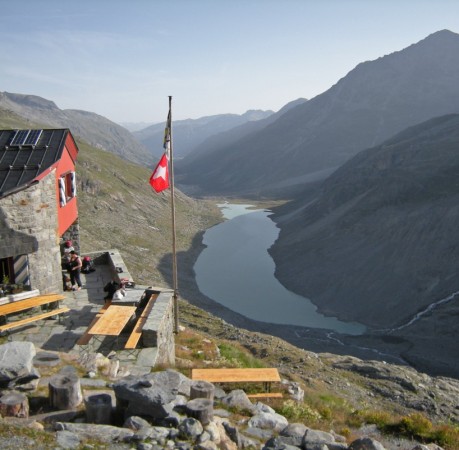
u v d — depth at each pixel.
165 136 20.25
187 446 8.82
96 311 18.36
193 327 43.56
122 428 9.13
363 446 10.23
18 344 11.03
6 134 21.25
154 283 77.00
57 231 19.59
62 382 10.27
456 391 35.06
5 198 17.33
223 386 15.20
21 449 7.85
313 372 33.81
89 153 165.00
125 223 115.38
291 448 9.73
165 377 10.45
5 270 18.20
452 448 13.95
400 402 31.38
